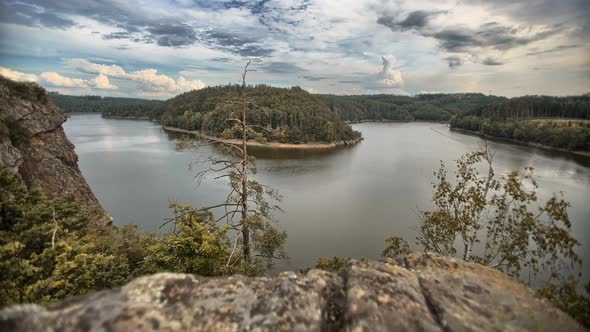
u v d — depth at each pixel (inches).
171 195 1604.3
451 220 437.1
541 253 342.0
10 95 944.3
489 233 415.8
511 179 387.2
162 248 375.6
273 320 111.6
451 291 139.2
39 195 477.7
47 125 1015.6
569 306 198.4
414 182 2037.4
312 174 2276.1
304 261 1005.2
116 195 1584.6
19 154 814.5
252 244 579.2
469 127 5964.6
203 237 374.6
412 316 114.8
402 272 152.6
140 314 103.8
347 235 1203.9
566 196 1673.2
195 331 103.6
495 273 160.7
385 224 1311.5
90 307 103.1
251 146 3700.8
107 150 2883.9
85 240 430.9
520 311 127.1
